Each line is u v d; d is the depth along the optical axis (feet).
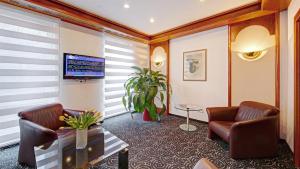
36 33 9.20
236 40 10.55
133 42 15.60
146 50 16.93
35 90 9.25
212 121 9.20
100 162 5.18
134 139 9.48
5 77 8.12
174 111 14.98
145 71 13.60
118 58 14.48
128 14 11.02
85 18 10.73
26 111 6.93
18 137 8.77
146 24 12.94
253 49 9.87
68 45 10.67
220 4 9.54
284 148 8.22
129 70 15.52
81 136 5.59
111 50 13.85
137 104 12.92
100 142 6.33
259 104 8.37
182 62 14.15
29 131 6.16
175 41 14.69
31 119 6.88
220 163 6.88
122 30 13.41
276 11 8.98
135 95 13.16
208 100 12.40
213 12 10.65
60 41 10.25
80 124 5.61
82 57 11.27
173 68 14.92
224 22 10.83
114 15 11.19
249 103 8.98
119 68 14.64
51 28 9.85
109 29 12.62
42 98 9.56
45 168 4.82
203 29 12.23
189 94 13.67
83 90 11.76
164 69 15.61
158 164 6.81
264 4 8.22
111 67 13.92
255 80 9.86
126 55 15.16
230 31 10.77
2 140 8.19
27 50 8.85
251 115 8.31
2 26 7.95
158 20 12.09
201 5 9.67
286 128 8.77
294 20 7.04
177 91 14.62
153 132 10.65
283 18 8.83
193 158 7.31
